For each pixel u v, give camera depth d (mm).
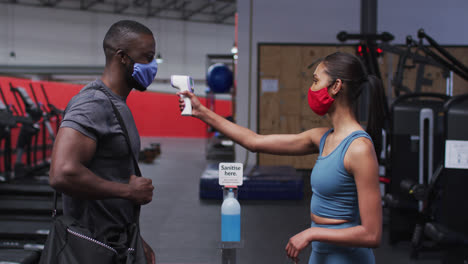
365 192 1086
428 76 7379
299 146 1428
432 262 2992
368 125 1269
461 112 2346
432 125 3090
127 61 1165
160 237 3604
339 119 1200
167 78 19922
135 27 1180
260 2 7504
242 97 7602
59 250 1031
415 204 3324
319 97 1192
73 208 1145
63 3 17922
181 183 6547
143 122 18438
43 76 14672
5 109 5543
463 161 2395
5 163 5129
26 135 5301
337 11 7492
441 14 7473
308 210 4621
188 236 3633
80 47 18328
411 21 7520
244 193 5164
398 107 3359
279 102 7633
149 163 9211
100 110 1096
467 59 7457
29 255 2838
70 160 1021
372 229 1078
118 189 1102
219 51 20703
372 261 1233
